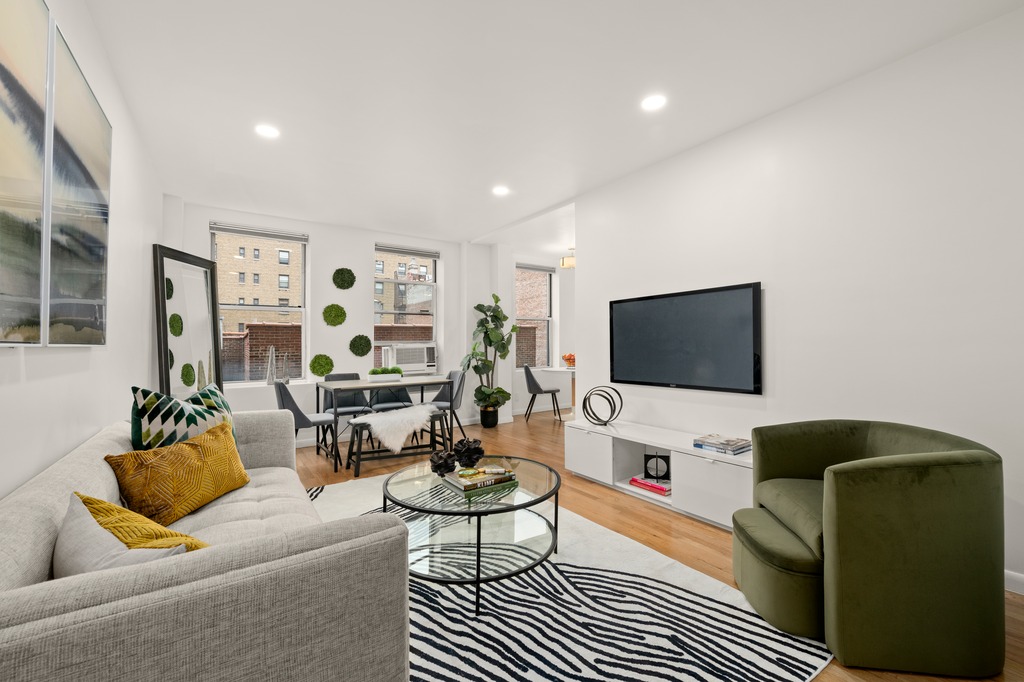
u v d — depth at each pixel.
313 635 0.93
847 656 1.65
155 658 0.78
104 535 1.03
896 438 2.12
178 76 2.47
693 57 2.38
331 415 4.74
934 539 1.61
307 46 2.26
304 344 5.46
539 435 5.80
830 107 2.68
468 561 2.31
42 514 1.09
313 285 5.42
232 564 0.88
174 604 0.80
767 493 2.19
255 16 2.04
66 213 1.53
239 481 2.19
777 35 2.22
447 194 4.45
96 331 1.91
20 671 0.69
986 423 2.16
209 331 4.25
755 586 1.97
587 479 3.89
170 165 3.66
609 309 4.04
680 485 3.04
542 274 8.12
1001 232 2.13
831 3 2.02
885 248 2.47
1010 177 2.10
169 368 3.52
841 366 2.63
